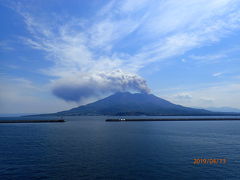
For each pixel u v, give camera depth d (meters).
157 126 125.75
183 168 29.50
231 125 137.75
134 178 25.27
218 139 61.59
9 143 52.34
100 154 38.31
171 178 25.33
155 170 28.41
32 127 115.75
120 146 47.59
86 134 75.44
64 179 24.78
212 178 25.42
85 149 43.53
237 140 59.47
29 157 35.84
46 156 36.62
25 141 56.22
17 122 176.50
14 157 35.81
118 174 26.70
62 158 35.12
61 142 54.25
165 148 45.00
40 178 25.03
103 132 84.38
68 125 137.38
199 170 28.59
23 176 25.70
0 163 31.77
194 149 43.84
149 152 40.31
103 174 26.64
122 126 125.81
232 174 26.98
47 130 94.56
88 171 27.84
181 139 61.03
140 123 165.62
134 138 63.12
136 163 31.97
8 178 24.94
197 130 95.25
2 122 170.62
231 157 36.44
